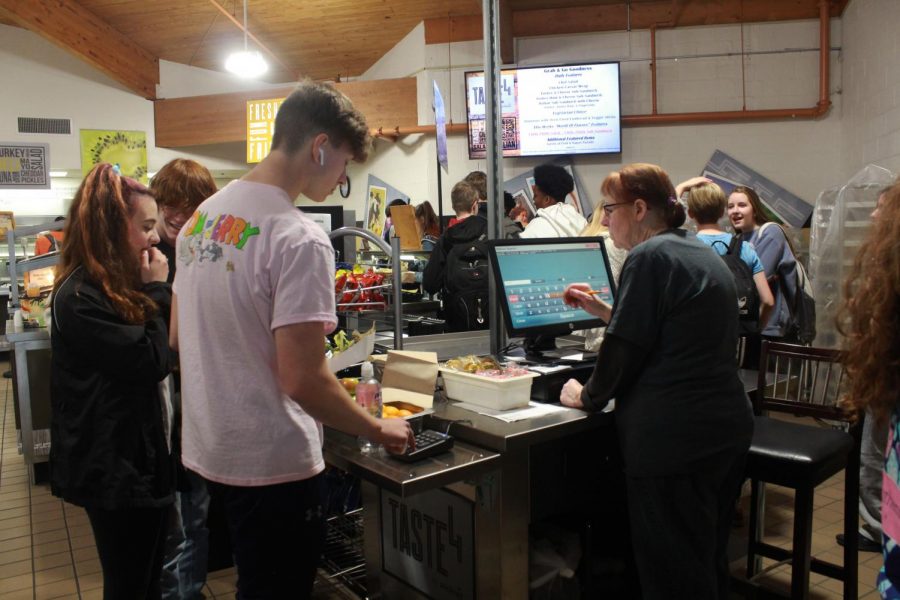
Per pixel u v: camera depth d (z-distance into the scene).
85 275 1.56
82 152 7.45
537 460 1.92
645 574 1.65
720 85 6.75
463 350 2.47
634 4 6.85
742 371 2.62
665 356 1.61
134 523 1.58
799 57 6.59
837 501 3.41
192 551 2.15
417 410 1.78
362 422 1.30
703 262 1.63
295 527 1.31
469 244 3.46
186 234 1.36
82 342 1.51
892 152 5.29
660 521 1.61
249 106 7.54
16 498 3.64
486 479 1.77
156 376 1.56
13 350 3.76
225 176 9.62
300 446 1.29
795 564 1.92
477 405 1.87
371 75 8.88
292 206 1.27
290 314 1.18
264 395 1.25
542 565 1.95
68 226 1.60
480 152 7.08
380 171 8.00
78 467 1.52
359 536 2.64
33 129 8.38
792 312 3.75
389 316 2.53
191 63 8.96
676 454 1.58
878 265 0.82
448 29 7.29
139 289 1.66
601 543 2.16
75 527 3.25
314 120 1.27
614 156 6.93
